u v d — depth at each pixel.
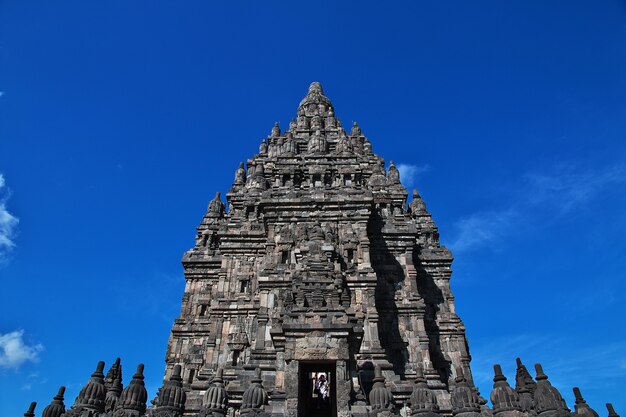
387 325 38.16
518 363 26.50
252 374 31.17
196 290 47.62
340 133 59.16
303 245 36.31
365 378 29.73
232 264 44.09
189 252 49.72
